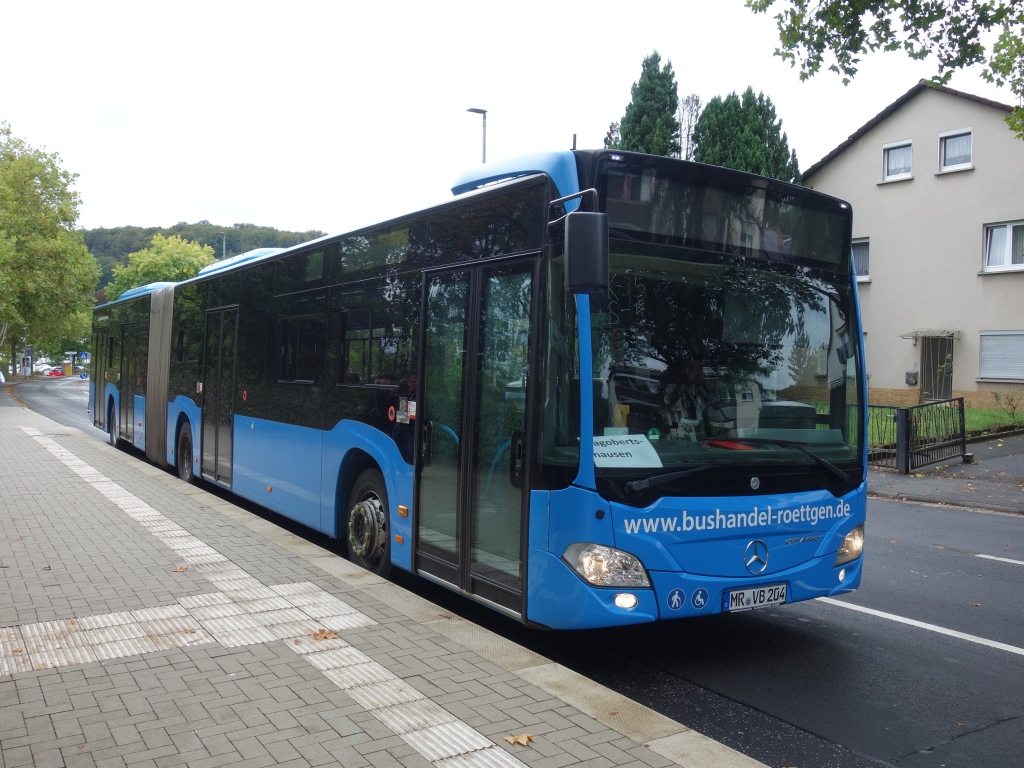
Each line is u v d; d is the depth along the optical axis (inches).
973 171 1031.0
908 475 634.8
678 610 196.5
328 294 326.3
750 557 206.2
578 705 167.3
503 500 215.9
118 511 381.4
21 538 320.8
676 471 197.9
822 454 222.4
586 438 191.6
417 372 258.5
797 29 495.8
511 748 147.9
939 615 274.2
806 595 215.6
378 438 281.0
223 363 440.5
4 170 2020.2
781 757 167.5
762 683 208.5
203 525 349.7
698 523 199.3
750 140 1317.7
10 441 719.1
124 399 677.3
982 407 1020.5
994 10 469.1
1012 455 705.0
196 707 163.5
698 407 205.8
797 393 221.6
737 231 218.2
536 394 203.5
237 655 193.2
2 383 2822.3
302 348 345.7
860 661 226.4
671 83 1423.5
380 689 173.5
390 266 281.6
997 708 194.5
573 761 143.5
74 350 4904.0
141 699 167.2
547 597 197.3
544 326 203.2
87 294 2447.1
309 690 172.6
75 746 146.7
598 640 242.2
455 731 154.3
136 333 644.1
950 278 1053.2
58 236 2138.3
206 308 475.5
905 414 644.1
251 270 409.1
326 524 317.1
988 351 1023.0
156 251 3316.9
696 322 209.0
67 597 240.2
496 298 223.8
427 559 250.2
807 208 229.6
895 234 1105.4
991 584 320.8
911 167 1088.2
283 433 358.3
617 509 191.3
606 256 181.6
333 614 225.5
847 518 225.3
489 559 220.7
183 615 223.6
